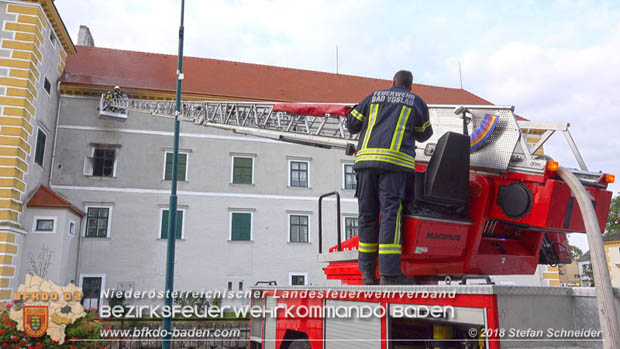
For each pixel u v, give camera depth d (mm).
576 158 3830
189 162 24125
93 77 24516
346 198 25797
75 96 23219
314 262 24500
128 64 27422
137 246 22391
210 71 29047
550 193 3398
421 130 3916
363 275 3994
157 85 25672
